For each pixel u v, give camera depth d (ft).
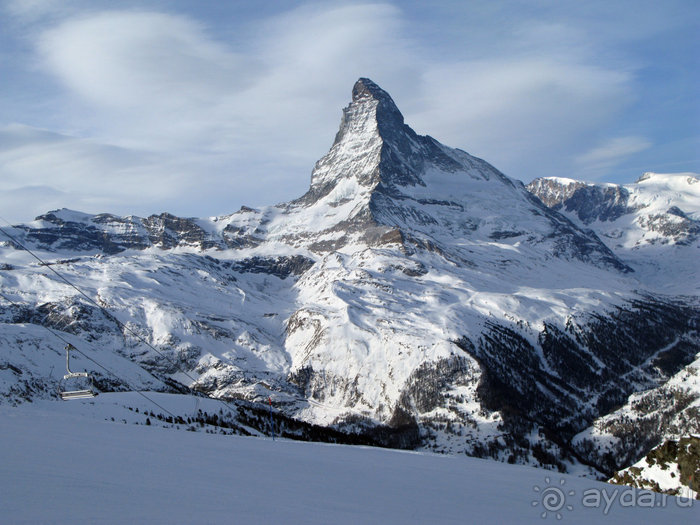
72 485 176.55
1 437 237.25
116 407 601.21
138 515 156.15
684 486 338.13
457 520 195.00
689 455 343.67
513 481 282.97
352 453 334.85
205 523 156.76
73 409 584.81
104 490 175.52
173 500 173.78
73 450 227.81
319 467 264.52
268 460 267.39
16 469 188.55
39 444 231.50
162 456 239.30
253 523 161.48
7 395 599.16
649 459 367.45
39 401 595.88
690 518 236.63
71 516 150.30
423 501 216.95
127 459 224.12
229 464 242.17
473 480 275.18
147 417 579.89
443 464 319.06
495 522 199.11
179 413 640.17
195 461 238.89
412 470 287.89
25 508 153.17
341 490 219.20
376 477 255.70
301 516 174.29
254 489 201.26
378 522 179.42
